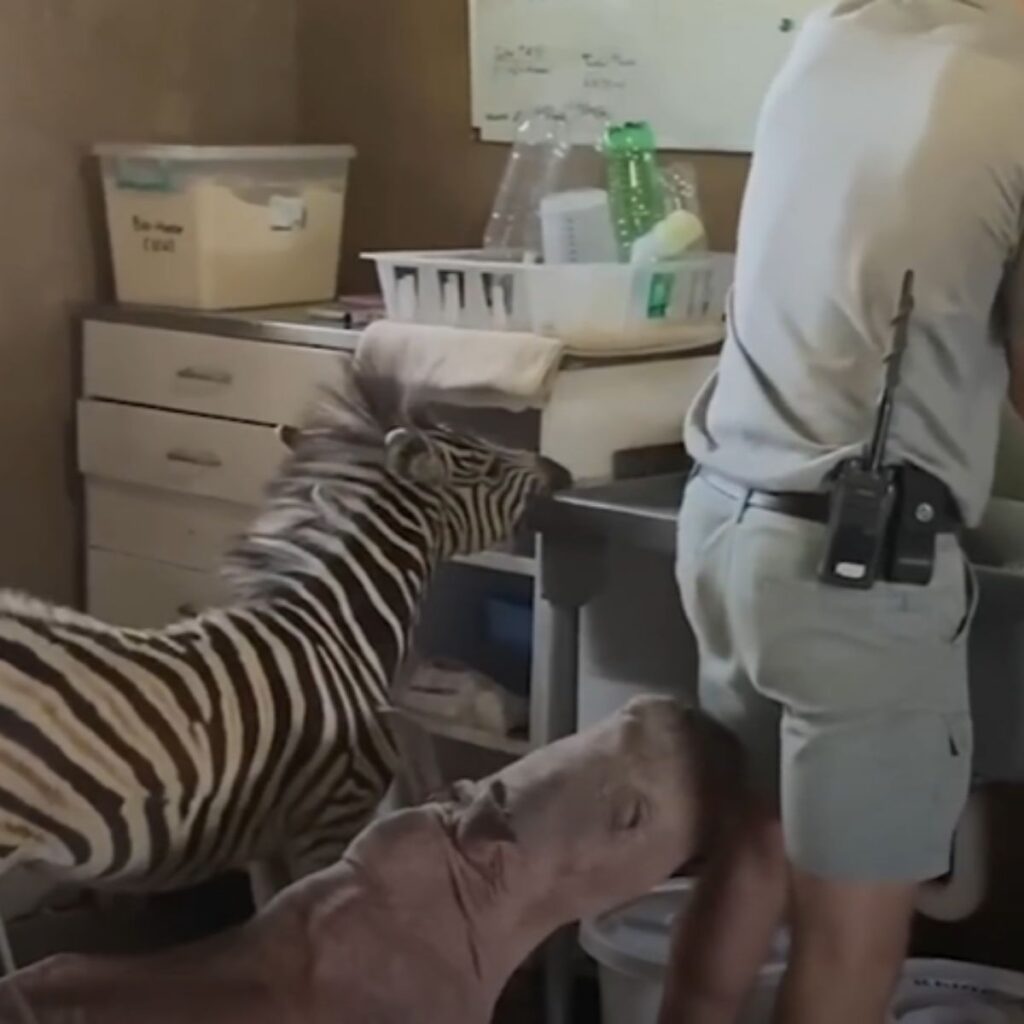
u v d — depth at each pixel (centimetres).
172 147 330
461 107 354
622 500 255
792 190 203
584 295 278
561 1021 281
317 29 375
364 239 374
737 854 223
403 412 247
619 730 218
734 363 211
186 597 336
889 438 194
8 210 338
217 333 320
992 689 217
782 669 199
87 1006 177
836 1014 205
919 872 204
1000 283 194
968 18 199
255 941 187
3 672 200
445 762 321
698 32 314
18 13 334
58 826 202
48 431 350
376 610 233
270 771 218
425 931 195
